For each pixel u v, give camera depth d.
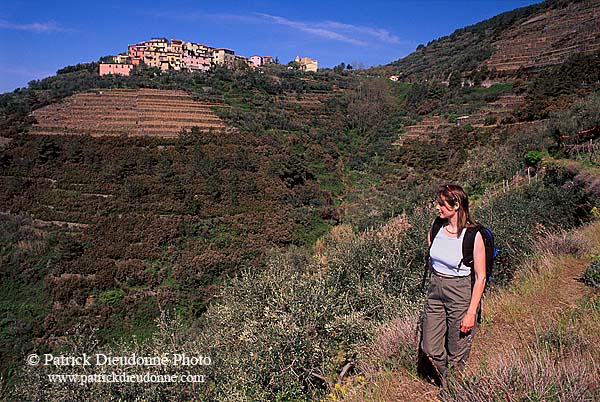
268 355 5.50
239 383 5.62
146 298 23.38
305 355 5.46
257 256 26.66
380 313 6.46
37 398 9.16
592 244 6.57
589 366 2.73
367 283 7.17
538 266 5.84
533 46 57.53
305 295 6.19
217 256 25.75
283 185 36.00
